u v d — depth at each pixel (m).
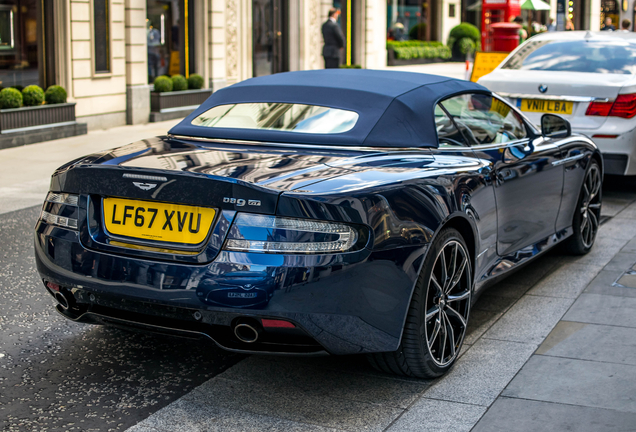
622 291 4.77
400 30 27.47
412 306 3.29
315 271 2.92
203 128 3.96
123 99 14.16
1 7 12.08
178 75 15.66
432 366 3.43
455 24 30.45
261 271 2.92
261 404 3.26
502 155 4.28
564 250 5.70
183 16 15.97
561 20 35.53
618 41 8.23
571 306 4.52
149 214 3.14
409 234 3.19
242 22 17.53
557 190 5.02
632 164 7.38
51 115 12.18
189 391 3.39
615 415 3.08
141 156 3.44
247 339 3.03
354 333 3.07
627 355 3.73
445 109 4.05
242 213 2.98
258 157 3.41
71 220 3.31
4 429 3.02
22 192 8.18
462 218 3.65
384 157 3.53
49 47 12.79
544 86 7.54
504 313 4.43
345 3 22.81
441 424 3.06
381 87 3.99
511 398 3.26
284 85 4.14
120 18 13.84
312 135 3.69
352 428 3.03
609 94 7.32
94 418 3.12
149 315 3.15
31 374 3.57
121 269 3.12
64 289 3.33
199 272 2.98
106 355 3.81
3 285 4.97
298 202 2.94
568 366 3.61
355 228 3.01
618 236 6.34
